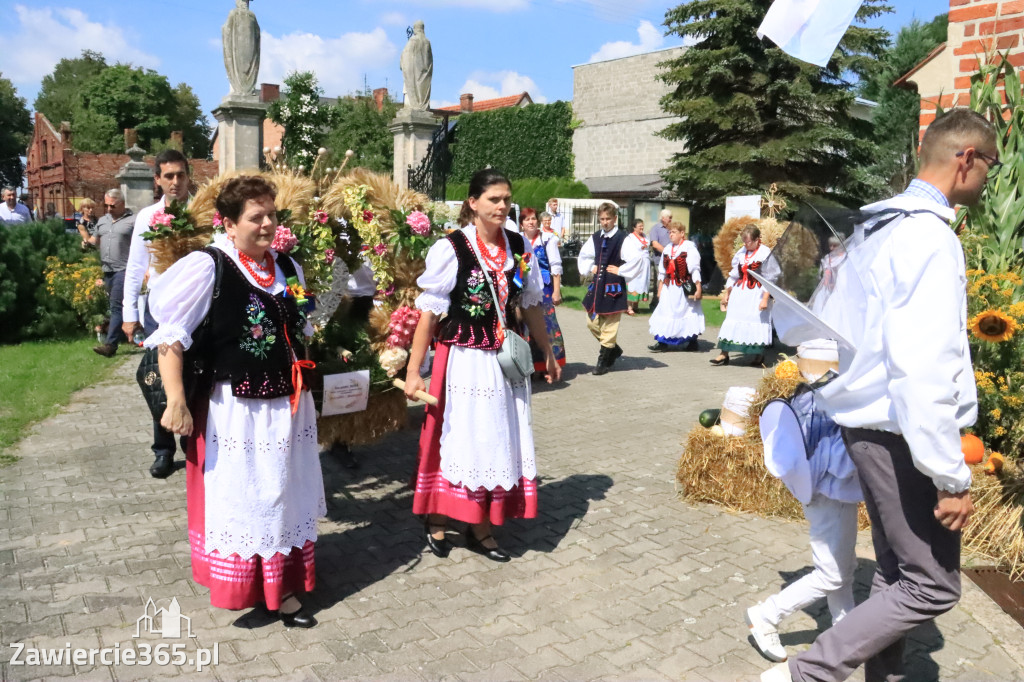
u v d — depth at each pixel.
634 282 10.97
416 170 13.63
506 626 3.28
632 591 3.61
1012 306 4.06
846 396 2.44
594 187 34.97
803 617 3.39
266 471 3.11
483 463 3.76
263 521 3.10
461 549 4.07
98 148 54.62
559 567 3.86
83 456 5.41
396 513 4.54
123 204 8.80
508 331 3.82
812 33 4.23
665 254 11.09
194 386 3.06
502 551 3.95
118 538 4.06
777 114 22.41
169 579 3.62
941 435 2.12
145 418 6.42
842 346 2.52
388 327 4.53
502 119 37.66
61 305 10.47
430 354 5.76
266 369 3.10
